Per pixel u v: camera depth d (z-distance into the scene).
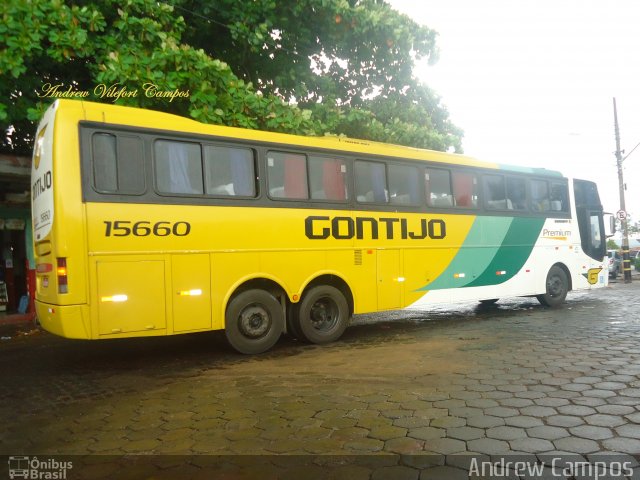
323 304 7.89
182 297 6.49
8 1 7.44
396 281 8.60
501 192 10.53
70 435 4.23
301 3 10.42
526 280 10.87
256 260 7.11
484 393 4.86
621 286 19.42
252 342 7.13
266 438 3.94
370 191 8.41
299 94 11.77
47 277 6.18
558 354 6.42
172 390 5.48
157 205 6.38
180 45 8.82
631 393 4.70
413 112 13.32
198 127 6.81
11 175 11.01
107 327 5.97
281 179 7.46
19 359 7.61
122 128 6.24
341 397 4.92
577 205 12.34
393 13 11.59
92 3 8.66
